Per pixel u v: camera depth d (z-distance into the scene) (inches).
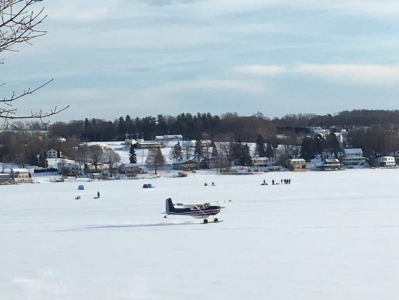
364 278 1293.1
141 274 1423.5
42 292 1277.1
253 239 1946.4
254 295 1176.2
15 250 1914.4
